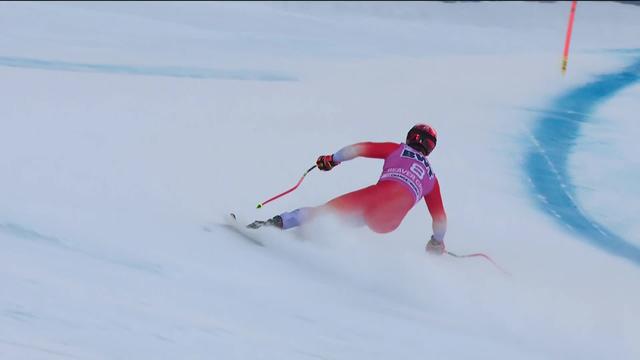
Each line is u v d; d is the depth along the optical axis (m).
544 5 84.62
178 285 16.75
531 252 25.41
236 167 29.34
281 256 20.17
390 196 21.33
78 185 24.31
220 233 21.19
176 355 13.33
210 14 70.94
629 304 21.66
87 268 16.69
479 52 58.06
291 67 49.66
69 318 13.88
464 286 20.55
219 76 45.62
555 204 30.53
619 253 26.45
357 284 19.39
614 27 74.38
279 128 35.62
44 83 39.47
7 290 14.52
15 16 61.47
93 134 30.94
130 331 13.87
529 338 18.20
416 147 22.50
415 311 18.52
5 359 11.91
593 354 17.86
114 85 40.81
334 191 28.39
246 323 15.38
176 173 27.47
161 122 34.28
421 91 45.34
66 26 59.44
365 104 41.62
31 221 19.14
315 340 15.25
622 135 39.59
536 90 47.44
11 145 27.78
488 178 32.41
